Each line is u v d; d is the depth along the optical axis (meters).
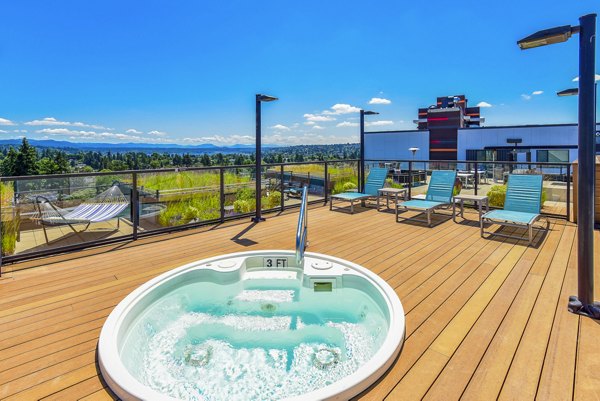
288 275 3.64
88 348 2.11
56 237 4.42
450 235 4.72
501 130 24.64
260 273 3.70
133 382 1.68
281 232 5.02
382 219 5.84
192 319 2.96
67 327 2.36
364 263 3.62
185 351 2.50
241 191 6.20
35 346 2.12
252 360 2.39
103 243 4.36
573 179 5.30
